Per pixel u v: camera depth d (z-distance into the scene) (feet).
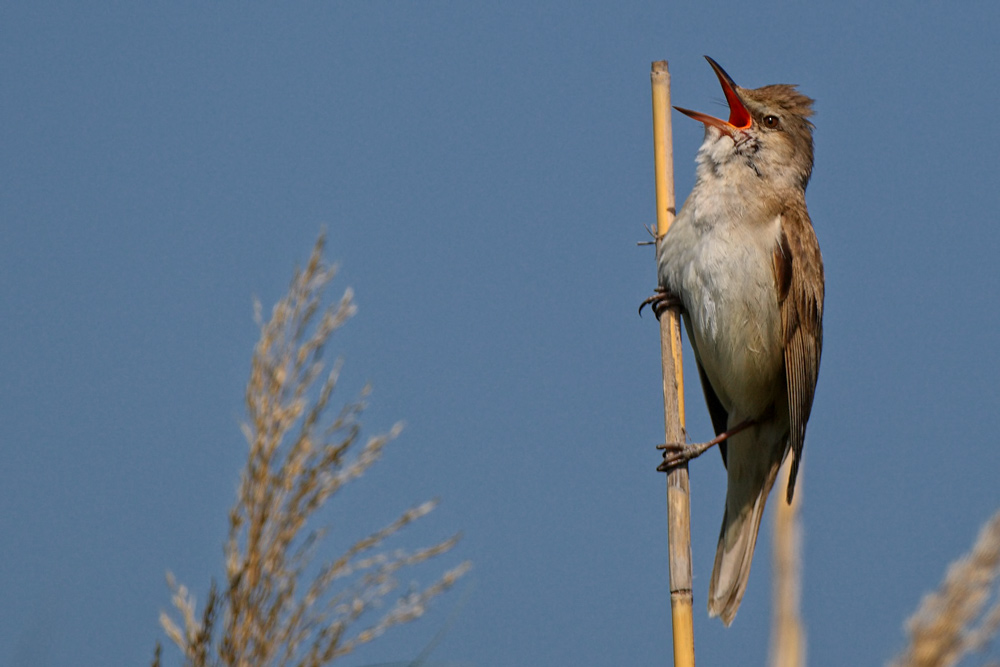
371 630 14.90
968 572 11.66
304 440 15.44
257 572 14.87
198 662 14.66
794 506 17.52
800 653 16.58
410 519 15.47
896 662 11.59
